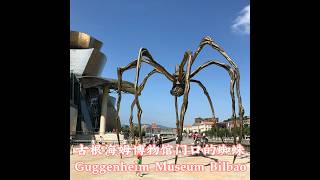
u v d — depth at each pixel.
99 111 81.94
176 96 21.83
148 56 18.70
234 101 17.92
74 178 14.45
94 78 71.06
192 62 17.50
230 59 17.14
